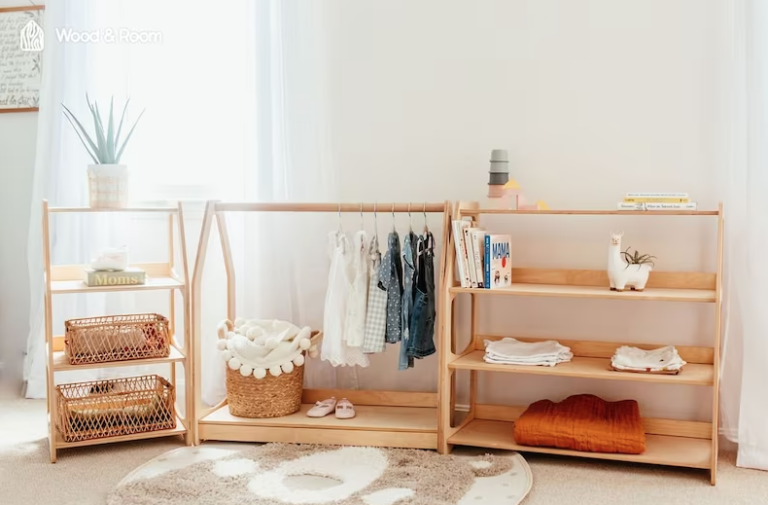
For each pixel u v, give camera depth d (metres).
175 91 3.57
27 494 2.48
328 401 3.11
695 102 2.87
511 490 2.44
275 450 2.81
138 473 2.61
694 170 2.89
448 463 2.66
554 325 3.10
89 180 2.91
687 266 2.91
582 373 2.66
